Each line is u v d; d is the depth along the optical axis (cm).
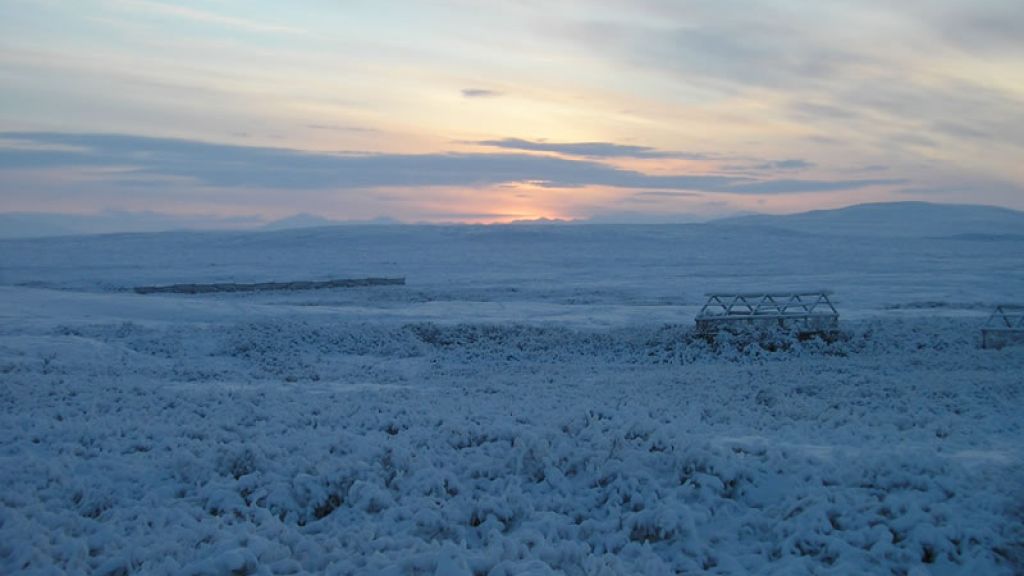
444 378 2347
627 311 3888
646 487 952
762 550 821
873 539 795
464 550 765
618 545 830
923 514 816
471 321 3406
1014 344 2775
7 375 1977
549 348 2961
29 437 1264
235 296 5169
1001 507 834
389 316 3634
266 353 2820
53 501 932
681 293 5144
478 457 1078
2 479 995
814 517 845
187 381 2195
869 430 1274
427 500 937
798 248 11519
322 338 3023
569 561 778
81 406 1586
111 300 3972
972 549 761
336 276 7194
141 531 838
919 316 3525
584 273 7281
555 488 988
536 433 1127
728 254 10256
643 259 9431
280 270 8150
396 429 1340
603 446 1061
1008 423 1362
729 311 2909
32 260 10312
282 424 1375
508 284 6075
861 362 2497
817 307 4028
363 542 816
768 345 2783
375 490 948
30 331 3014
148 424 1369
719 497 935
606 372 2430
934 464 957
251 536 786
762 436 1227
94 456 1162
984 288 5247
